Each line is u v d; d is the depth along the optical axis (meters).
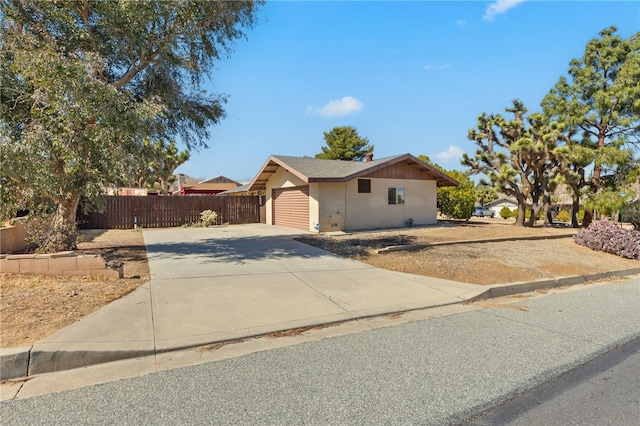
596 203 17.12
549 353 4.13
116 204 18.08
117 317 4.71
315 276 7.41
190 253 9.84
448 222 20.86
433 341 4.45
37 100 7.08
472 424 2.77
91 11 8.66
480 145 20.70
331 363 3.79
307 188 16.17
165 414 2.84
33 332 4.06
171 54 9.73
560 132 17.12
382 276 7.63
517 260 9.59
